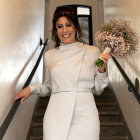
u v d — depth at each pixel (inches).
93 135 74.2
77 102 77.6
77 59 82.4
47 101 197.0
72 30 85.0
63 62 82.7
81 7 346.0
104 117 171.6
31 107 154.3
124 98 161.6
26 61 136.9
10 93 92.0
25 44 134.4
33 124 153.3
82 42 88.7
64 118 75.4
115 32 80.7
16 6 110.0
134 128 131.5
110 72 239.1
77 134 74.0
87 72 80.9
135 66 129.7
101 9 333.1
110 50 80.0
